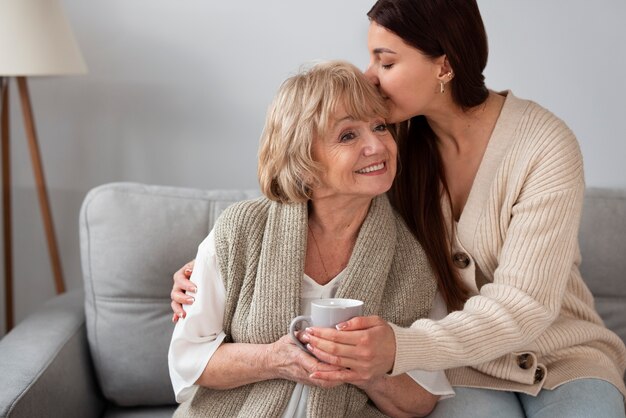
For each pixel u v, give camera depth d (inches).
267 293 60.1
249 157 100.2
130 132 100.8
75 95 100.5
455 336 57.4
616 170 94.5
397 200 67.2
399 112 62.0
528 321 59.6
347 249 62.4
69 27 90.4
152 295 77.9
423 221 65.7
